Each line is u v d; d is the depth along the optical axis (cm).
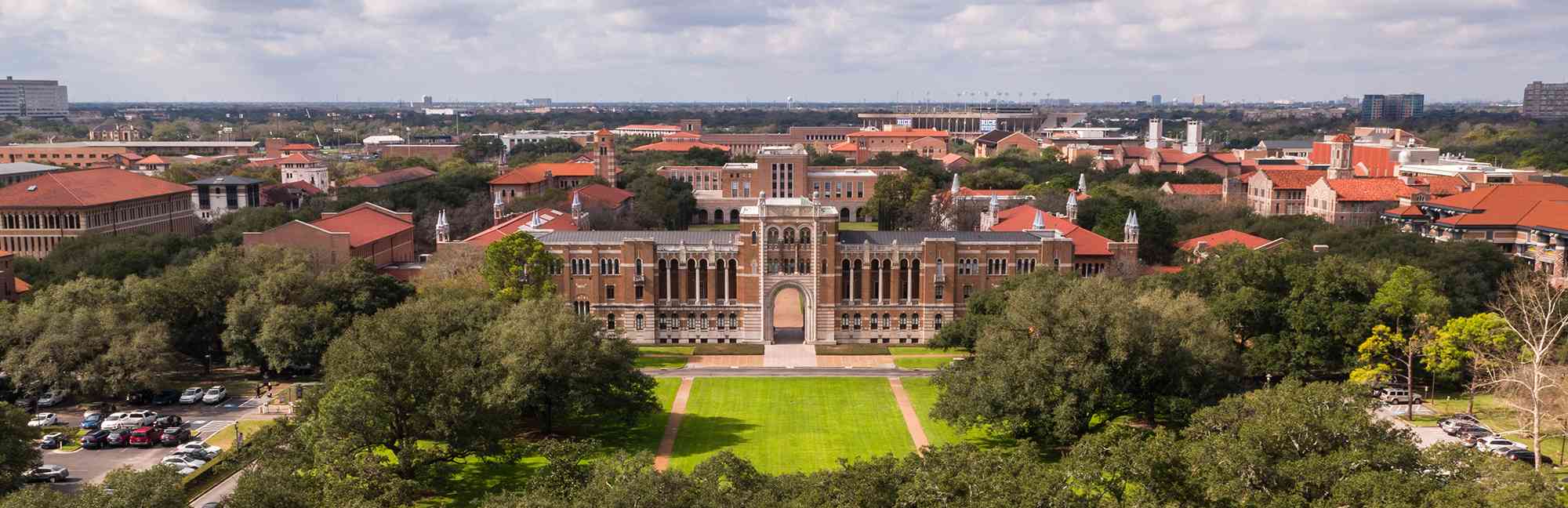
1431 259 17712
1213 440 8438
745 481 8075
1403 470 7838
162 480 7450
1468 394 13850
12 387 13938
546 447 9181
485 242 19212
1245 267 15025
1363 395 8869
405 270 19788
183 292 15400
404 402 10775
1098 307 11419
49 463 11344
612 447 12156
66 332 13525
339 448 9119
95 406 13700
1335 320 13775
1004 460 7981
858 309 18062
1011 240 18050
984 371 11788
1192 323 12488
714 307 18038
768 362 16662
